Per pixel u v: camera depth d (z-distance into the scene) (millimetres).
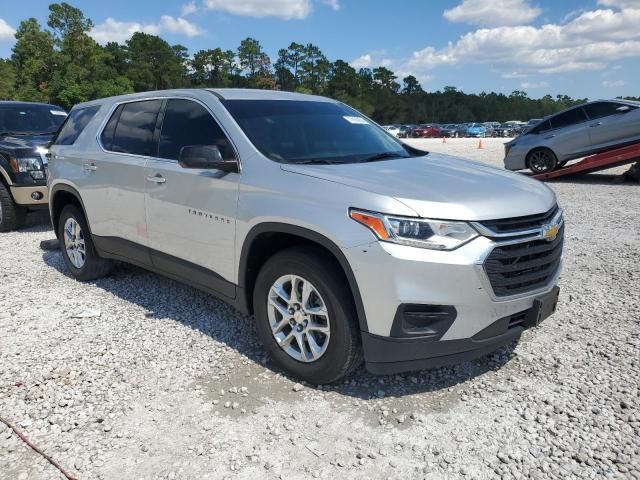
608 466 2701
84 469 2730
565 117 13195
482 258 3025
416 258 2975
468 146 32781
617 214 8852
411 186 3275
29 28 84625
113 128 5141
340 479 2643
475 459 2777
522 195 3408
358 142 4348
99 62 91625
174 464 2756
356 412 3203
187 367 3756
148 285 5516
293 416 3160
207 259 4047
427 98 139250
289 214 3361
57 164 5723
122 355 3945
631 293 5051
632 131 12312
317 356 3396
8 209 8102
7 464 2777
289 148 3938
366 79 137375
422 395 3383
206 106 4242
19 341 4203
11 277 5891
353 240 3080
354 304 3229
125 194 4742
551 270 3479
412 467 2723
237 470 2707
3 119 9141
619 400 3275
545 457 2783
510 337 3318
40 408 3270
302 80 128250
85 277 5625
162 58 111562
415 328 3080
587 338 4121
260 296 3668
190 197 4078
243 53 125062
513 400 3309
